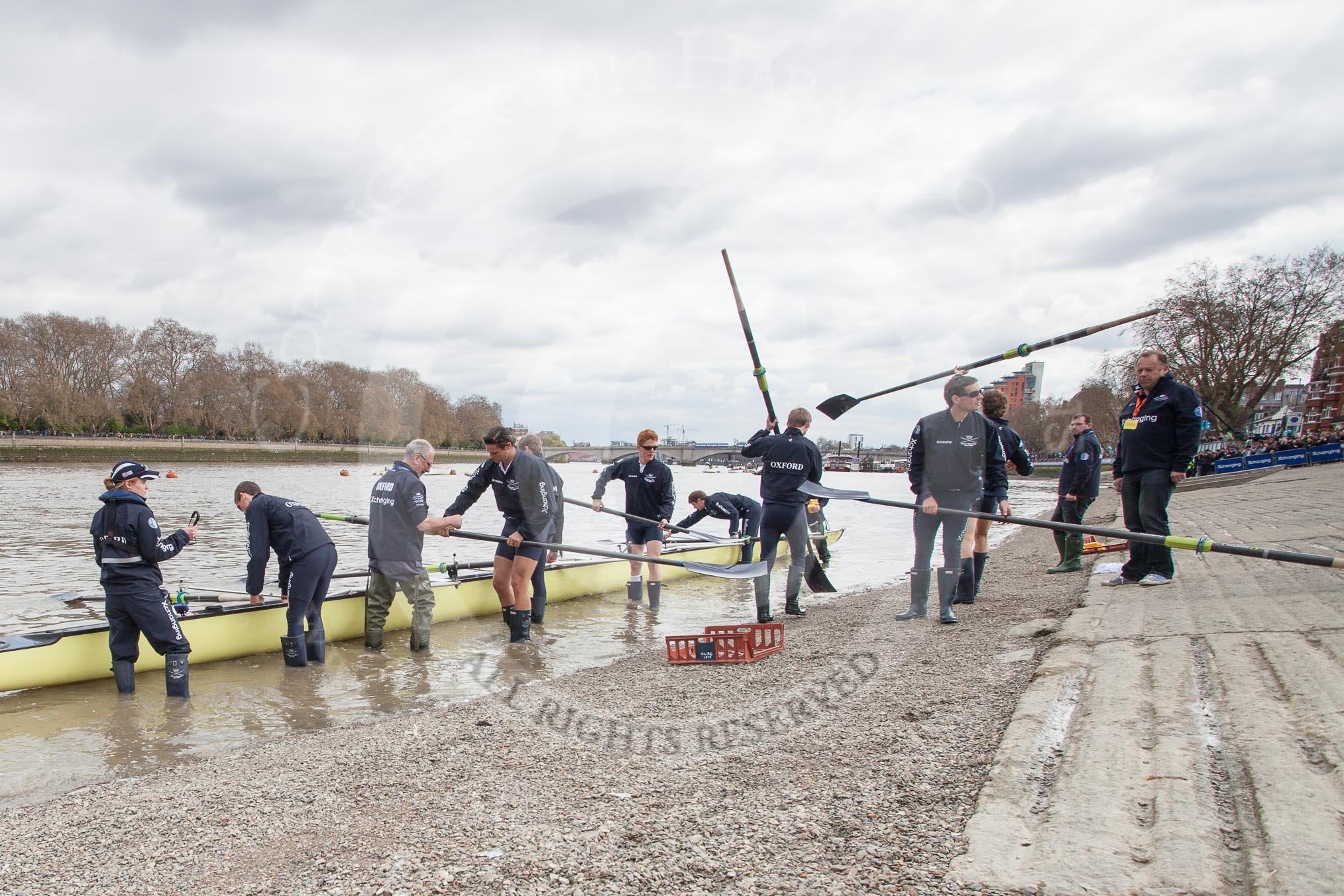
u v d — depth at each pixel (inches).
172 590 315.6
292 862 95.3
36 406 2426.2
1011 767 103.0
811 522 276.7
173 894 89.5
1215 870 73.7
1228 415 1606.8
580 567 329.1
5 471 1748.3
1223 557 269.0
